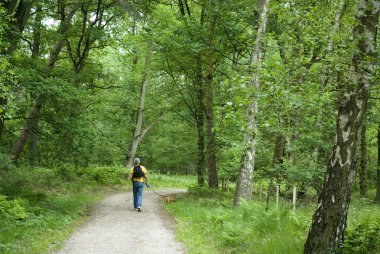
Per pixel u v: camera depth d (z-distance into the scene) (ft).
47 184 56.65
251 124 41.04
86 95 54.90
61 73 52.34
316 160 51.08
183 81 73.92
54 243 26.05
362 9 20.85
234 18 57.52
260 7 44.45
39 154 57.36
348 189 20.38
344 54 21.21
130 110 105.29
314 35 25.58
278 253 23.20
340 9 27.76
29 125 52.08
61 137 53.57
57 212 36.94
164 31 60.08
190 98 73.87
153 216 41.52
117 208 46.47
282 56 39.96
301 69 23.08
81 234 29.86
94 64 73.77
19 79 39.83
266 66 23.58
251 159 46.09
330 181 20.54
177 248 26.53
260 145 55.47
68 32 60.03
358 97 20.30
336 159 20.48
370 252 20.45
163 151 139.74
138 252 24.99
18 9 49.16
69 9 69.87
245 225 31.99
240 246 26.30
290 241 24.43
